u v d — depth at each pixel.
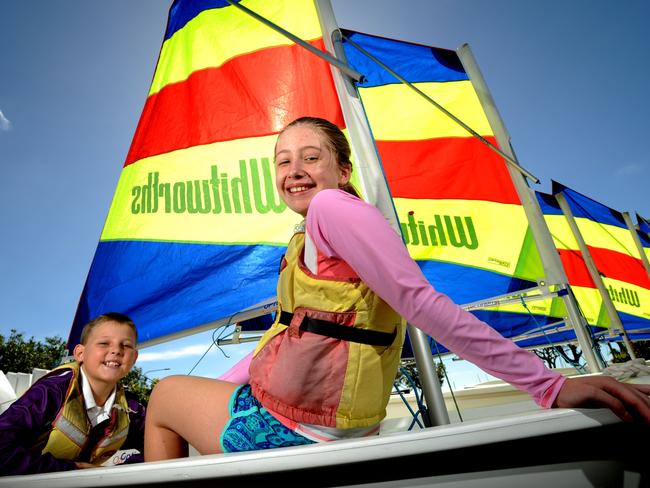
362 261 0.77
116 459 1.90
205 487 0.74
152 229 2.72
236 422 0.85
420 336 1.17
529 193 3.49
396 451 0.67
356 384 0.81
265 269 2.50
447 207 3.53
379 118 3.77
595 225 8.48
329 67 2.76
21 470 1.28
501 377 0.73
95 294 2.67
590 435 0.68
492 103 3.85
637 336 7.78
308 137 1.07
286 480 0.71
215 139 2.81
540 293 3.31
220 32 3.09
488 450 0.68
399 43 4.09
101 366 1.71
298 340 0.84
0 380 3.77
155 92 3.18
